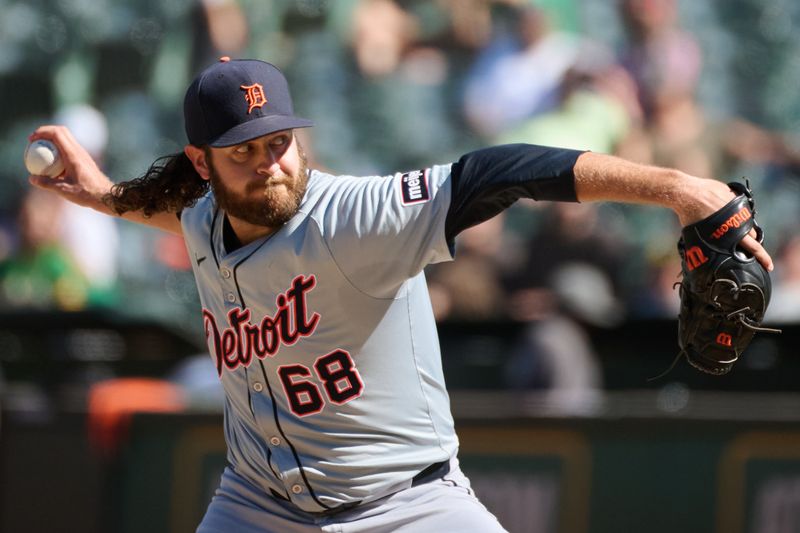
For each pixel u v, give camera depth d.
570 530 18.11
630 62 23.39
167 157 10.90
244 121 9.26
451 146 23.86
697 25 23.53
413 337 10.02
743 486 17.88
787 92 23.27
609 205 22.69
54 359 24.53
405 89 24.19
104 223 24.20
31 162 11.67
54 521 18.98
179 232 11.42
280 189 9.38
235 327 10.12
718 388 23.06
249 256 9.73
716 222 8.42
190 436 18.77
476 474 18.38
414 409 10.12
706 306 8.80
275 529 10.48
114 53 25.36
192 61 25.08
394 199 9.24
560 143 23.00
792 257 22.27
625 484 18.03
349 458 10.05
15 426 19.23
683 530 17.89
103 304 23.95
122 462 18.89
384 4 24.42
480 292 22.78
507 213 22.92
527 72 23.67
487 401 19.20
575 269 21.95
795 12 23.55
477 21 24.00
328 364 9.83
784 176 22.81
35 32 25.77
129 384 20.16
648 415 18.03
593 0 23.69
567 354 20.34
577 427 18.19
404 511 10.16
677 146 23.00
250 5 24.86
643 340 22.70
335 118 24.28
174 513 18.69
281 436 10.14
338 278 9.49
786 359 22.80
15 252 24.20
